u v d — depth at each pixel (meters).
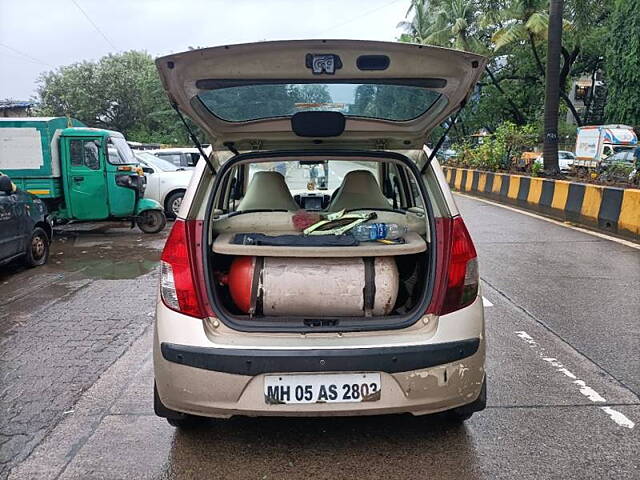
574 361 4.20
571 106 34.03
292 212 3.33
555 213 11.94
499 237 9.42
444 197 2.98
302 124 3.22
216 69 2.74
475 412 3.38
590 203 10.51
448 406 2.77
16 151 9.84
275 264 2.81
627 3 27.14
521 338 4.68
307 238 2.92
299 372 2.61
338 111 3.19
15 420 3.40
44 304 5.94
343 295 2.76
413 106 3.14
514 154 17.84
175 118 46.97
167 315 2.76
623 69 27.45
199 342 2.67
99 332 5.00
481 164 18.77
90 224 12.70
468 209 13.46
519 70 32.62
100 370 4.14
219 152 3.49
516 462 2.91
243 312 2.90
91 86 46.72
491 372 4.01
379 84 2.96
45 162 9.93
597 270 6.98
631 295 5.89
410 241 2.93
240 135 3.33
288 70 2.78
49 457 3.01
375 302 2.78
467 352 2.74
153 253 9.00
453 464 2.91
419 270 3.06
